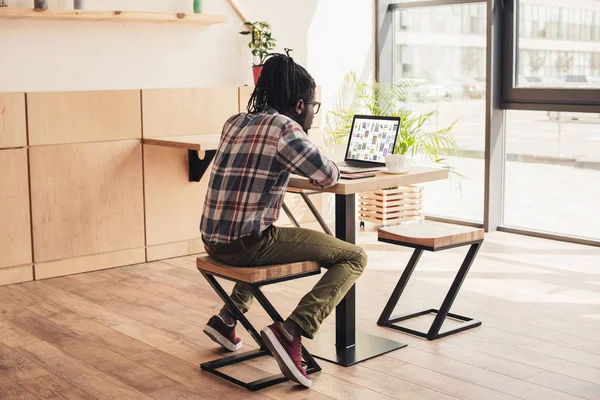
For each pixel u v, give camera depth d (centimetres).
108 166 474
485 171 563
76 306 401
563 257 490
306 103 302
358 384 294
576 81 519
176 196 506
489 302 399
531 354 323
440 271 463
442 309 345
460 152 593
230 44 545
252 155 282
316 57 588
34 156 445
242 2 545
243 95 532
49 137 450
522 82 551
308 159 278
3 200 437
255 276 284
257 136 282
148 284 443
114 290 431
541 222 552
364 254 302
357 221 621
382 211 575
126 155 481
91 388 292
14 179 440
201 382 298
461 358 320
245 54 554
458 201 601
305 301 292
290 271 293
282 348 284
